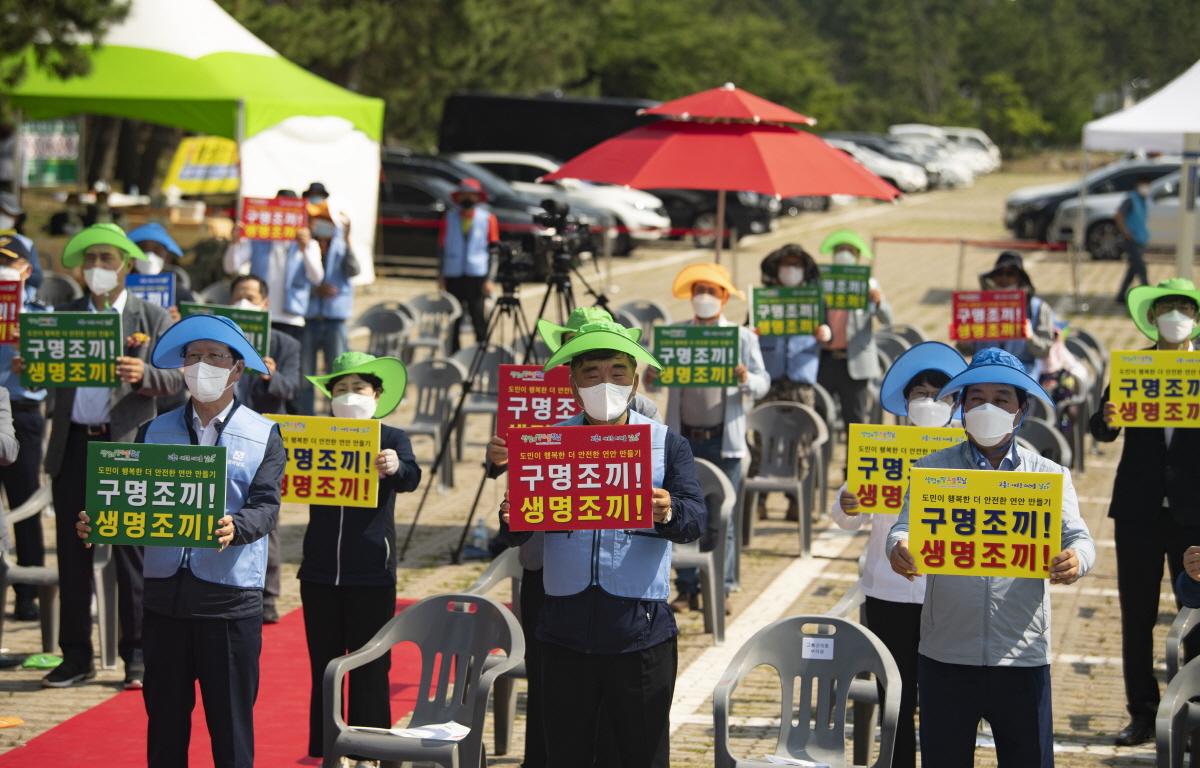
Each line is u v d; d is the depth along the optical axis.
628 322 16.02
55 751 8.23
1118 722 8.89
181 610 6.71
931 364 7.60
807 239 43.12
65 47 19.44
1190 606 7.67
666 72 66.00
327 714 6.68
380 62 44.66
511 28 45.47
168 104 20.77
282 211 15.51
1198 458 8.04
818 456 12.98
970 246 42.66
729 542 11.33
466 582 11.81
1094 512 14.37
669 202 40.62
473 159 37.16
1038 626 6.01
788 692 6.59
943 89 129.50
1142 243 29.42
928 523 5.93
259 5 35.62
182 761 6.88
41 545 10.46
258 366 6.74
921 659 6.16
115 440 9.06
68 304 9.45
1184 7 140.62
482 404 15.63
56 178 26.89
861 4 138.50
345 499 7.73
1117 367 8.08
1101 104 138.75
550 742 6.13
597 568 6.02
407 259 32.47
